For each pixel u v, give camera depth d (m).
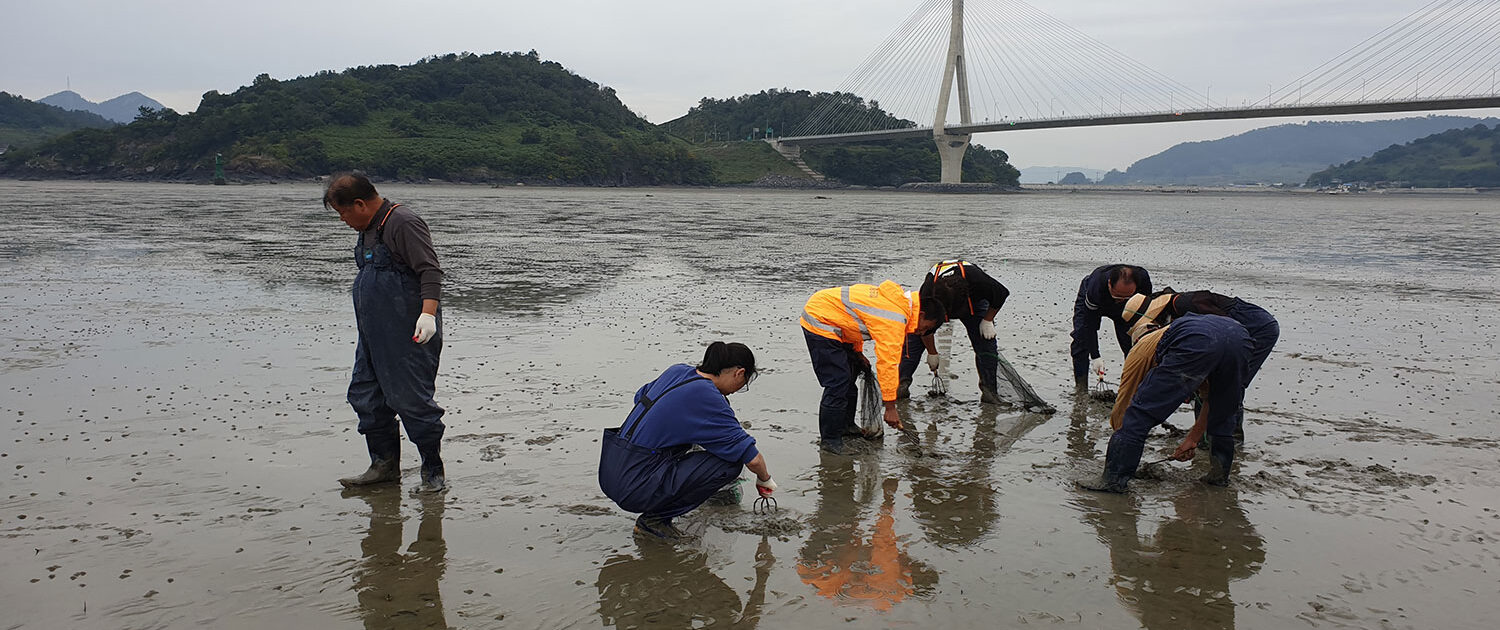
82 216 30.72
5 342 8.37
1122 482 4.93
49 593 3.52
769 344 8.88
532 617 3.43
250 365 7.53
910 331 6.27
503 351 8.34
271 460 5.17
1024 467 5.40
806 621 3.43
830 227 32.16
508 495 4.72
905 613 3.51
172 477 4.86
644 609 3.52
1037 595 3.68
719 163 152.12
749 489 4.97
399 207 4.70
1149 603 3.62
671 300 11.94
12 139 170.38
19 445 5.32
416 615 3.42
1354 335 9.77
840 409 5.64
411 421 4.65
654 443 4.20
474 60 164.88
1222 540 4.28
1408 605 3.62
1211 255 21.12
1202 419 5.27
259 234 23.45
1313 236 29.72
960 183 135.62
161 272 14.22
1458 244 25.67
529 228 28.84
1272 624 3.46
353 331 9.18
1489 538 4.30
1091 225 37.56
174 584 3.63
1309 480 5.15
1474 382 7.55
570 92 163.00
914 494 4.89
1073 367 7.83
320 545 4.04
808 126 176.62
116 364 7.51
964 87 131.88
